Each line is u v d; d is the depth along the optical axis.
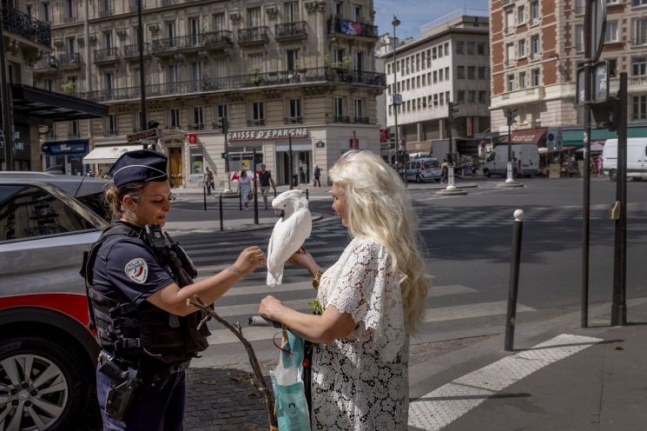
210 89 49.47
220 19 49.53
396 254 2.26
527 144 51.97
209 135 50.00
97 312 2.49
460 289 8.50
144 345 2.40
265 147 48.38
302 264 2.71
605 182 37.50
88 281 2.52
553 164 50.19
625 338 5.61
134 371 2.41
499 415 4.04
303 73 46.56
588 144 6.07
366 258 2.23
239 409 4.41
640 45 51.09
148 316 2.42
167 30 51.47
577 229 14.66
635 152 36.34
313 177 46.88
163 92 51.25
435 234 14.53
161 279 2.40
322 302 2.36
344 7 47.81
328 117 46.72
